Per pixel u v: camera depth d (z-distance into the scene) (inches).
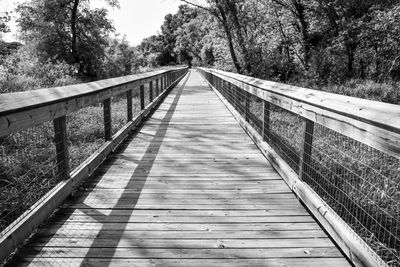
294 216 115.4
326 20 593.9
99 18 991.6
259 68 652.1
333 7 564.1
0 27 580.1
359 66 603.5
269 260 90.1
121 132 208.7
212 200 128.3
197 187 141.1
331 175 142.7
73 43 933.2
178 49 2881.4
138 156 184.9
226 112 337.7
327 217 101.1
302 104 120.3
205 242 98.9
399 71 522.6
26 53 892.0
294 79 641.0
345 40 536.4
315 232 104.9
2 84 375.6
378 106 73.5
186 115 319.3
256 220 112.4
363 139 78.6
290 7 631.8
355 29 528.4
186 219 113.1
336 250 95.0
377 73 550.0
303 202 123.5
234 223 110.4
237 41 681.6
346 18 557.0
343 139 160.6
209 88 653.9
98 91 154.2
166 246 96.7
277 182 146.7
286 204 124.9
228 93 380.5
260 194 134.0
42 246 96.0
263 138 192.1
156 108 364.5
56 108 111.3
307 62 636.7
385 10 492.7
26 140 167.5
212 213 117.5
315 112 107.5
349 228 91.5
